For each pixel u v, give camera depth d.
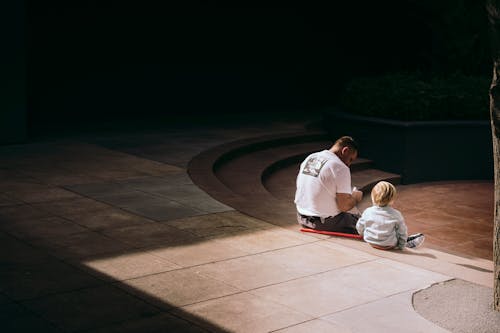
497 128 5.03
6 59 11.49
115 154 11.22
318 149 13.32
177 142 12.51
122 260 6.05
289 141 13.58
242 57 16.48
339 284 5.67
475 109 13.09
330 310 5.13
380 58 19.00
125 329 4.64
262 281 5.66
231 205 8.14
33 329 4.58
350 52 18.42
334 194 7.02
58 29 13.77
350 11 18.11
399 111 13.09
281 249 6.53
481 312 5.18
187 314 4.94
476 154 13.15
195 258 6.17
